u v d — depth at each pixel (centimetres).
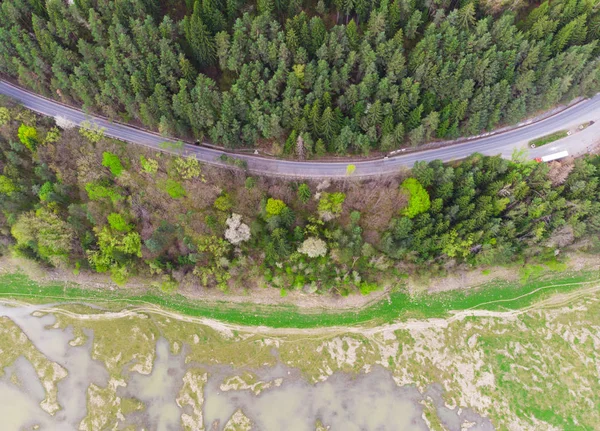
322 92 9100
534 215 9194
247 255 10006
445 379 9975
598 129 10031
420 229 9188
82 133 9931
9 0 9781
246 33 9212
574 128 10075
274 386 10075
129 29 9506
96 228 9856
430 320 10369
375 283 10088
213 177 9762
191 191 9681
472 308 10388
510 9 9212
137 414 10025
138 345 10525
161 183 9869
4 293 11031
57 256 10181
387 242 9306
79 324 10762
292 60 9244
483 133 10144
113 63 9369
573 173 9169
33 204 10156
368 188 9662
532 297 10375
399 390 9950
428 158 10062
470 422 9669
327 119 9025
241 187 9719
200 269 9956
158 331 10619
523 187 9112
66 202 10088
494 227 9056
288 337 10425
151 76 9362
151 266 9975
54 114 10688
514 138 10100
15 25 9756
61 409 10094
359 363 10169
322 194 9444
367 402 9888
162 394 10162
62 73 9781
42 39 9675
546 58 9094
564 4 9138
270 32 9138
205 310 10694
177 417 9975
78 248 10269
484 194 9169
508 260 9794
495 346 10119
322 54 9012
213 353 10388
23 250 10325
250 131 9531
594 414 9581
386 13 9019
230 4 9194
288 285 10275
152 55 9244
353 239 9362
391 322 10400
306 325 10481
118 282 10194
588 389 9731
